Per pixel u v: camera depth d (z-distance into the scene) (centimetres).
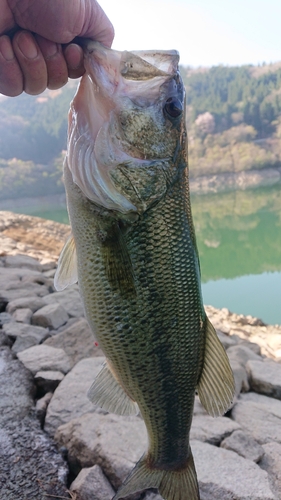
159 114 34
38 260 166
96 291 35
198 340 37
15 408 60
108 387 38
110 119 33
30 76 33
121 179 33
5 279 124
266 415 63
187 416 38
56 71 33
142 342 35
